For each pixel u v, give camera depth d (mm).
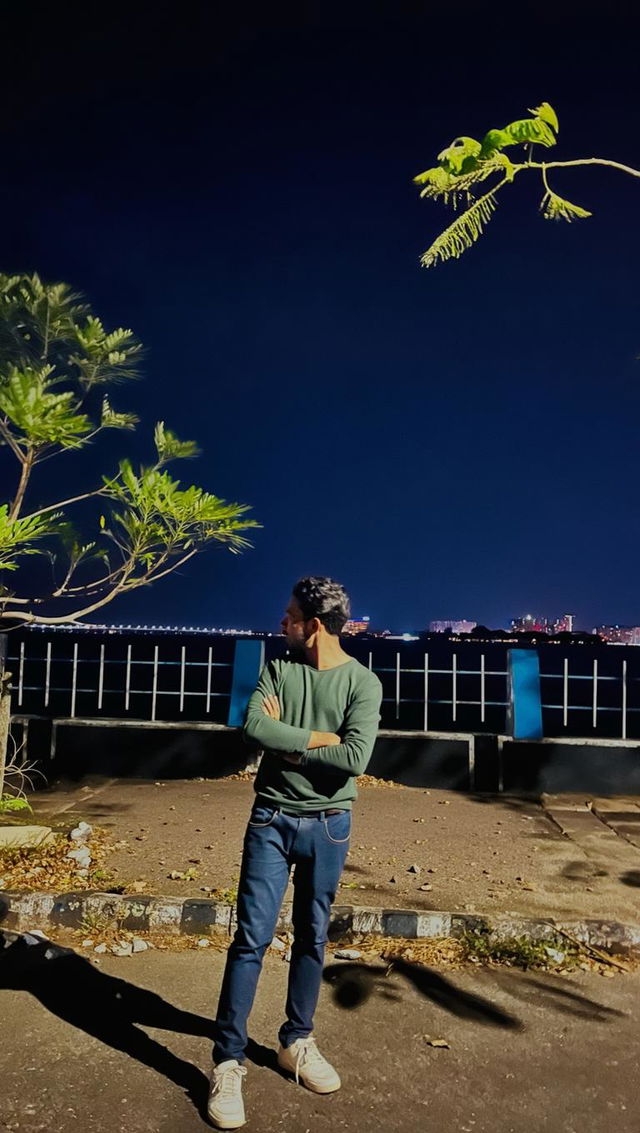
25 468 5395
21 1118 3061
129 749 9234
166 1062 3477
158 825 6855
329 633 3348
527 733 8914
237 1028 3141
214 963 4496
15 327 5605
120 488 5695
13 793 8039
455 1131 3053
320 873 3246
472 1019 3943
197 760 9195
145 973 4359
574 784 8828
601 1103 3270
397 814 7531
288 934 4855
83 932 4863
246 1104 3170
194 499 5586
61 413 4918
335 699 3248
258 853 3230
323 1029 3807
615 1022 3951
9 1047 3578
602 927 4781
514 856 6266
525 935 4777
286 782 3219
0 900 4977
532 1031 3842
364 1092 3299
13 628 6441
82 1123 3041
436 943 4781
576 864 6086
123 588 5926
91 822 6918
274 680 3338
